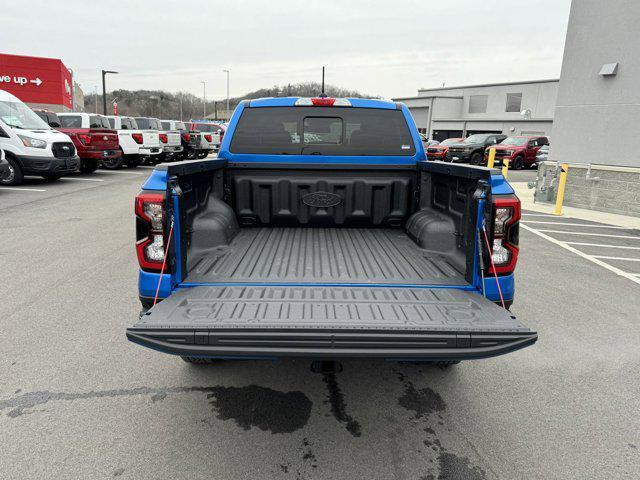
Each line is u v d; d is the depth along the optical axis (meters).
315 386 3.49
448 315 2.56
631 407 3.28
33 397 3.21
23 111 13.95
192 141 25.31
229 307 2.62
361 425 3.03
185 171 3.12
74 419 2.99
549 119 42.38
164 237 2.79
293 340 2.35
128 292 5.18
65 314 4.58
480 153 25.62
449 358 2.37
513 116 46.09
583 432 2.99
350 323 2.41
